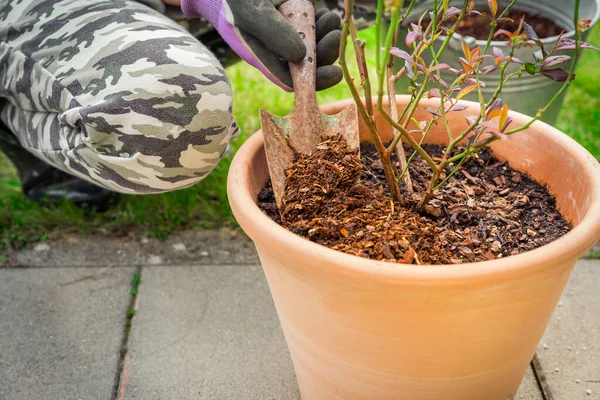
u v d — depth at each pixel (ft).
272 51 3.90
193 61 3.87
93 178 4.33
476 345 3.06
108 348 4.66
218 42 5.52
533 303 3.02
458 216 3.58
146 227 5.82
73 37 4.14
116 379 4.43
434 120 3.56
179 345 4.69
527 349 3.34
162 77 3.76
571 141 3.62
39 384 4.38
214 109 3.88
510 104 5.44
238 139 6.49
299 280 3.04
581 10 5.71
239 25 3.80
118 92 3.78
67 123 4.07
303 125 3.79
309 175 3.57
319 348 3.36
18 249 5.57
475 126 3.19
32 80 4.27
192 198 5.90
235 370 4.50
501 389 3.49
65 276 5.31
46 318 4.91
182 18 5.01
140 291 5.16
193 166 4.08
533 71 2.97
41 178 5.77
